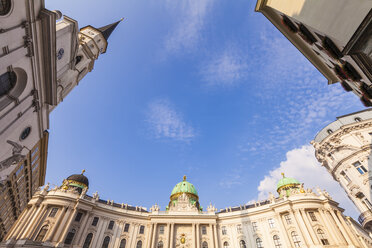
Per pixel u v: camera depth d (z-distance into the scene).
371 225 39.91
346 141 43.78
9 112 20.47
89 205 50.34
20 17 17.38
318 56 20.11
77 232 46.09
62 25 25.19
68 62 28.50
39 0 18.81
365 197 38.84
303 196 51.59
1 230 38.94
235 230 53.56
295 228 47.00
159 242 51.25
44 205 45.91
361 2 9.02
